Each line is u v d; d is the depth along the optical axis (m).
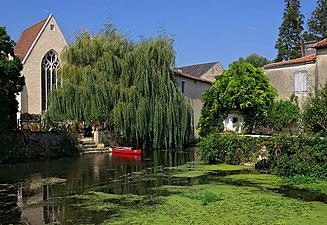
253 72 28.05
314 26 55.88
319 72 26.66
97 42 35.41
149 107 34.81
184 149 38.47
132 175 21.03
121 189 16.70
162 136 35.66
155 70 35.59
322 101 20.45
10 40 28.59
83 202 14.09
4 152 28.83
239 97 27.67
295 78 28.98
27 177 20.45
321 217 11.38
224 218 11.37
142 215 11.95
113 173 21.92
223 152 24.75
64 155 32.53
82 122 36.69
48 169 23.80
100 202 14.02
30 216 12.20
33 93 44.03
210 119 30.31
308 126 20.48
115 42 35.81
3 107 28.80
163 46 36.66
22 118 39.06
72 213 12.45
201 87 51.81
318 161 18.23
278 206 12.80
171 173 21.58
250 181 18.06
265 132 28.72
